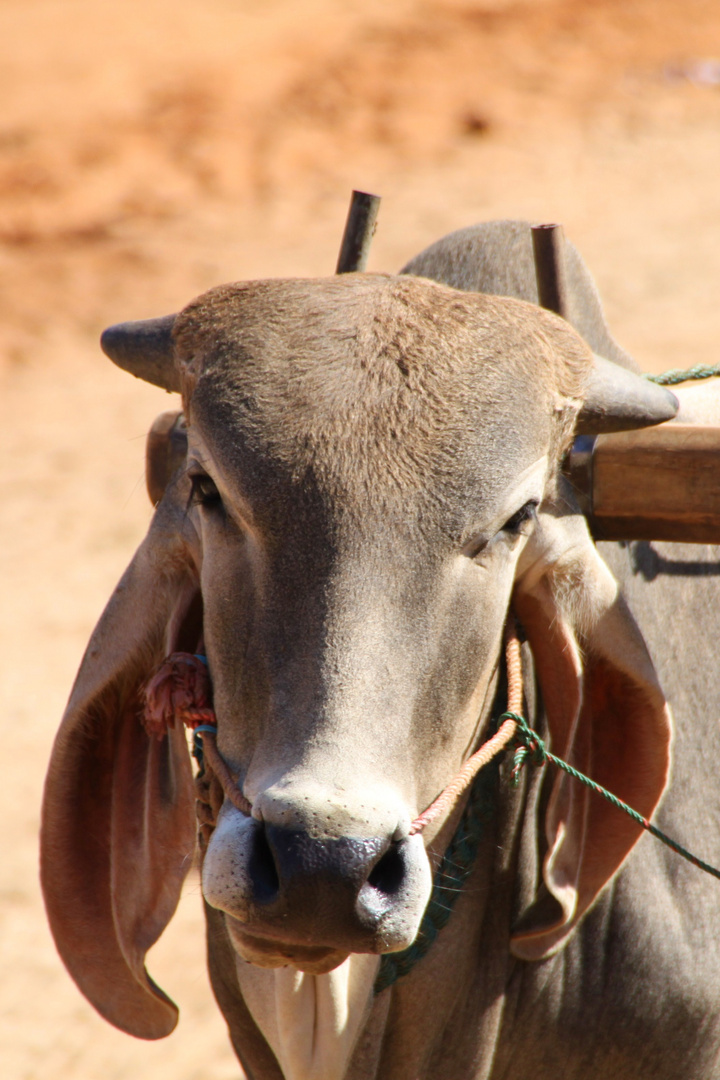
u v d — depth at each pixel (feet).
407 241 127.54
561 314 24.63
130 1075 40.96
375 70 179.52
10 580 75.51
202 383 19.27
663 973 24.39
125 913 23.08
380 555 17.80
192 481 19.47
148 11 209.56
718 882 25.32
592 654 22.00
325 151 157.28
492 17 199.93
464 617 18.58
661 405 21.54
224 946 23.62
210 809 20.52
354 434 18.17
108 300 118.52
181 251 128.47
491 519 18.56
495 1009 23.99
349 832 16.31
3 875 50.65
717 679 26.63
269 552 18.06
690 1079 25.39
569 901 22.24
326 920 16.60
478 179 146.72
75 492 86.33
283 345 19.04
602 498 22.12
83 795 23.02
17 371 107.45
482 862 23.24
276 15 207.92
